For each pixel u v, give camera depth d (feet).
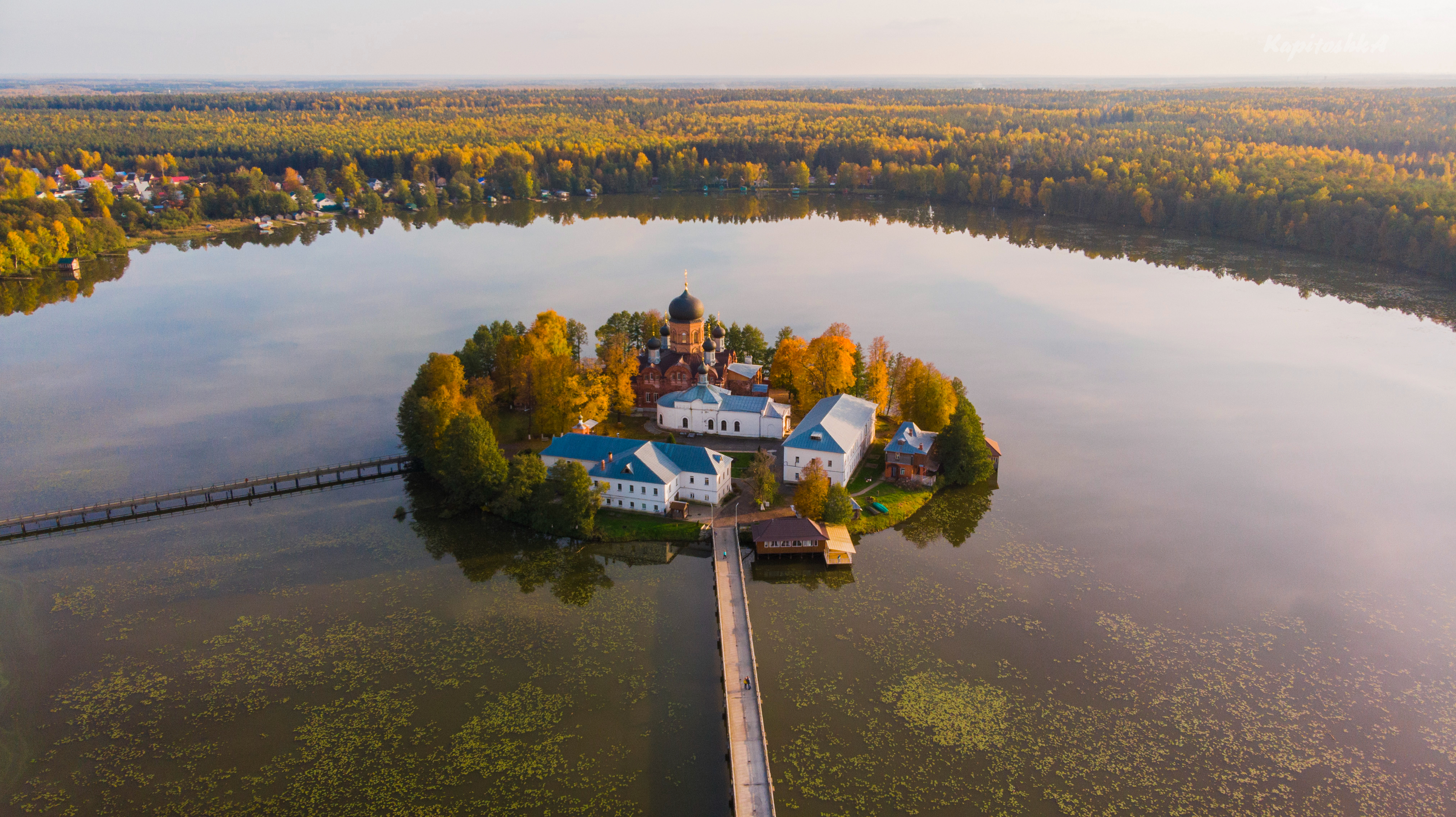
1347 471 508.94
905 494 467.52
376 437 554.87
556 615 372.38
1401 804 278.67
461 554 418.72
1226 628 364.58
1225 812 276.41
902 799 280.10
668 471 448.24
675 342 578.66
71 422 577.02
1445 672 338.95
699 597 386.11
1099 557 416.87
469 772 289.53
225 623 364.99
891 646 352.49
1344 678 335.67
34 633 357.41
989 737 306.14
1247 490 485.56
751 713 311.47
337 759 294.87
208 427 570.05
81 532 437.58
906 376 539.29
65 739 302.86
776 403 560.20
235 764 292.40
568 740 303.07
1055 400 620.90
